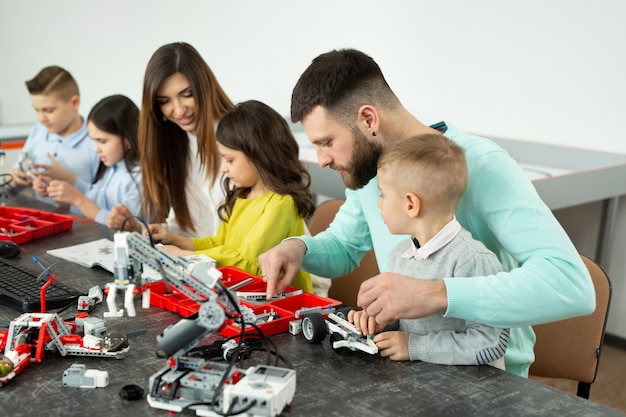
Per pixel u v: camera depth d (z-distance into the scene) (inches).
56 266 64.7
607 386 99.5
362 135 49.6
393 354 44.3
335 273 61.1
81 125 117.3
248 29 152.4
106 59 173.6
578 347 60.8
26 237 73.7
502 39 113.3
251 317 47.4
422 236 46.3
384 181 45.9
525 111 113.1
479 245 45.7
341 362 44.1
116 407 37.7
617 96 101.8
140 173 93.7
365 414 37.2
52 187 89.7
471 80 119.0
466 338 43.6
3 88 172.1
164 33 164.6
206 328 37.8
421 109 128.1
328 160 51.1
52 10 170.7
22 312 52.7
